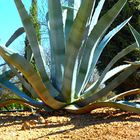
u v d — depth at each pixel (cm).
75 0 550
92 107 489
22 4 477
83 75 529
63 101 523
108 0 1268
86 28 471
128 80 1230
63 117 496
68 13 548
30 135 394
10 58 452
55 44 528
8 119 516
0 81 564
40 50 521
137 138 357
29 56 613
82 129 411
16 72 546
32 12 880
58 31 525
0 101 568
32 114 564
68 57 485
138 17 1271
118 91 1257
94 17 553
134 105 471
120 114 505
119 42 1273
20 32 617
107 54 1280
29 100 554
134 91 527
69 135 385
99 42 589
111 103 468
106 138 366
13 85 569
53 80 538
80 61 518
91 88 537
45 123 460
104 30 508
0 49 442
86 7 442
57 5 518
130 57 1227
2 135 399
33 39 502
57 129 421
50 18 527
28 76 470
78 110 505
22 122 483
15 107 773
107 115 502
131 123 434
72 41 472
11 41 618
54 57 532
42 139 373
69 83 500
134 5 1266
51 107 525
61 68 526
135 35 513
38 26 869
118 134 380
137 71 1208
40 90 485
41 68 512
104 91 518
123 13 1255
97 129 407
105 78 542
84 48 524
